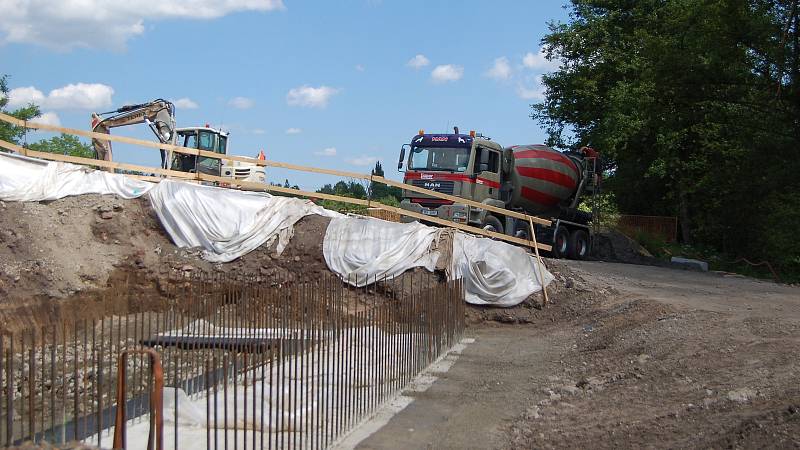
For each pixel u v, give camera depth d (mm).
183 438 7805
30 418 6340
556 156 27000
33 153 19859
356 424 8883
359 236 18781
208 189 19766
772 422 6777
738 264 35656
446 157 23047
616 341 13156
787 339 10430
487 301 17766
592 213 29688
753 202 34406
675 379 9664
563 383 11008
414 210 23000
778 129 29875
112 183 19906
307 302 13508
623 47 40688
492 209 22016
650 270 25438
